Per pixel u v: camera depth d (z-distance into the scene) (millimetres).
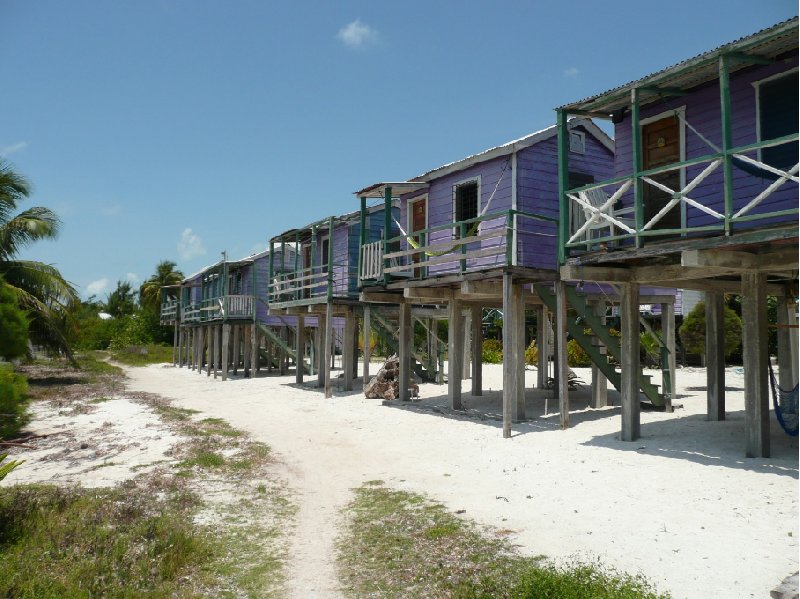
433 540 6363
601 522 6566
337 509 7836
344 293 20469
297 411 16391
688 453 9250
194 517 7480
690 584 4922
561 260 10531
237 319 27703
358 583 5500
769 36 7809
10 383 11422
